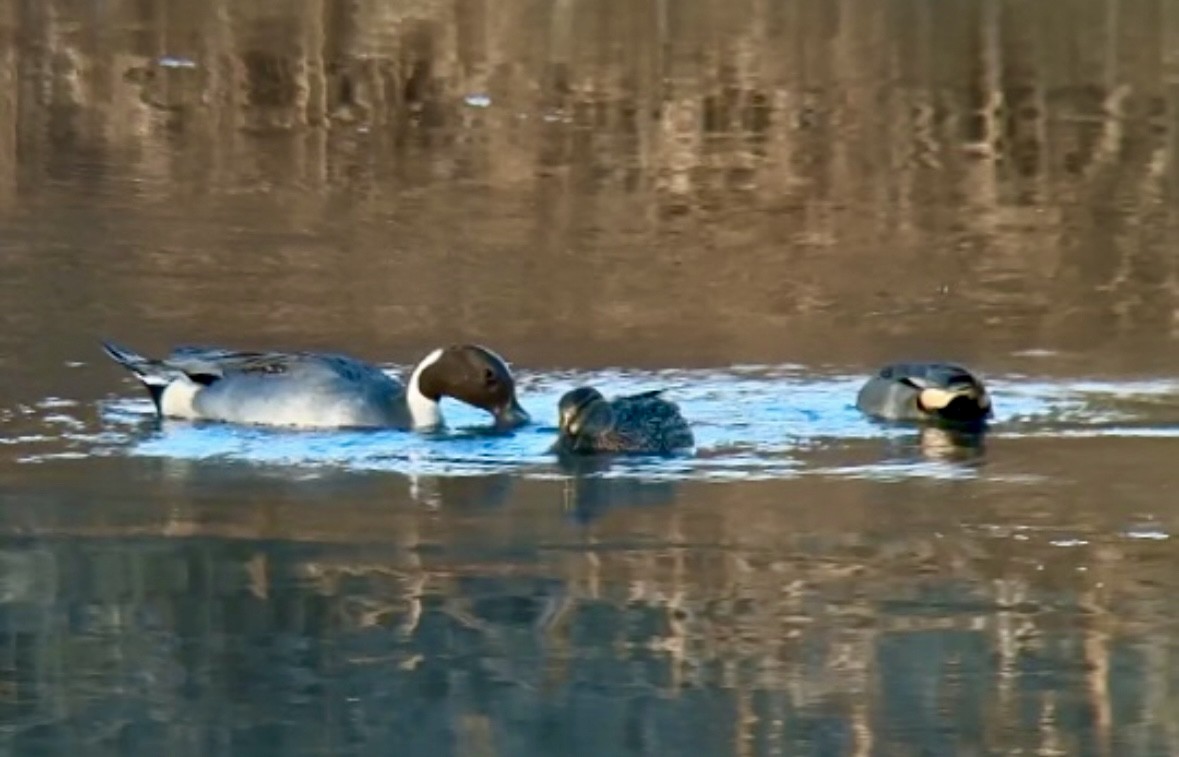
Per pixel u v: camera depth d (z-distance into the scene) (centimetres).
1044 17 5506
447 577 1798
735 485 2145
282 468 2203
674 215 3722
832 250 3497
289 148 4144
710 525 1984
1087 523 2000
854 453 2292
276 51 4881
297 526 1966
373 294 3100
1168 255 3491
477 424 2423
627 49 5016
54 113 4309
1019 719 1478
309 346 2808
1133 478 2177
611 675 1557
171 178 3859
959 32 5325
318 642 1623
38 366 2638
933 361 2756
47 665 1561
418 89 4612
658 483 2150
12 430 2341
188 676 1538
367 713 1473
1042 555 1886
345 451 2280
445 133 4297
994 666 1589
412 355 2777
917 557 1883
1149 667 1585
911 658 1608
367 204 3725
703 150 4200
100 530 1941
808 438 2366
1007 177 4081
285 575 1800
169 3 5375
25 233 3378
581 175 3994
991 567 1853
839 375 2689
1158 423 2438
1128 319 3052
